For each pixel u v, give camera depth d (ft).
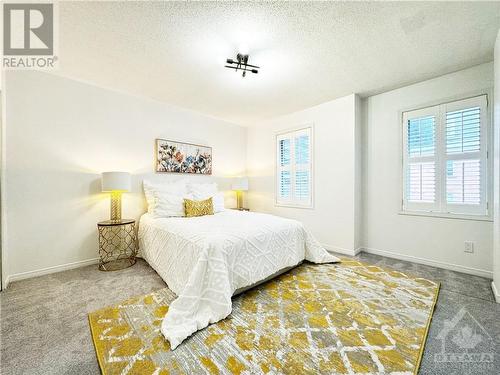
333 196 11.09
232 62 7.07
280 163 13.87
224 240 6.20
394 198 9.95
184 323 4.96
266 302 6.12
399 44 6.64
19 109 7.60
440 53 7.15
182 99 10.98
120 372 3.78
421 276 7.82
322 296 6.42
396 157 9.89
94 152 9.30
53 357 4.16
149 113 11.00
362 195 10.94
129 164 10.32
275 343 4.51
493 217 7.17
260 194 14.94
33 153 7.88
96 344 4.43
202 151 13.25
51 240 8.23
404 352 4.26
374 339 4.62
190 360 4.06
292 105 11.75
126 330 4.88
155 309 5.71
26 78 7.75
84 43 6.48
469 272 8.08
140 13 5.33
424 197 9.18
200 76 8.57
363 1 5.04
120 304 5.97
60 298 6.30
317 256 8.90
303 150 12.52
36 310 5.69
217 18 5.53
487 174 7.80
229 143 14.85
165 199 9.85
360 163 10.88
